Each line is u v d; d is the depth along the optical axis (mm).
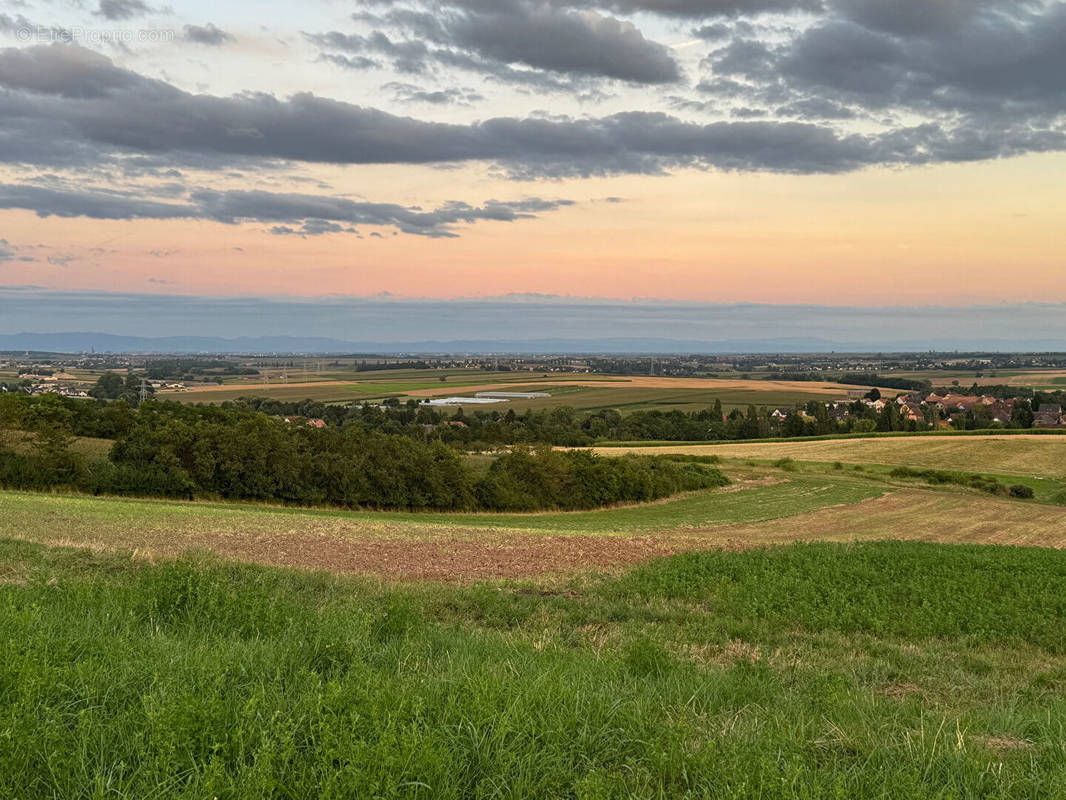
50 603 8188
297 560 18016
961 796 4477
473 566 18609
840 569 17359
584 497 59031
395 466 52969
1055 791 4516
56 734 4023
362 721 4480
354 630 7488
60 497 37312
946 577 16719
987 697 8578
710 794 4211
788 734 5234
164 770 3805
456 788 3975
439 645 8164
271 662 6082
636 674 7344
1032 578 16781
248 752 4176
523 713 4949
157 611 8445
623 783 4273
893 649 10734
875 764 4871
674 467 68625
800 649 10594
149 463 47719
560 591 14969
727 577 16156
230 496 49406
